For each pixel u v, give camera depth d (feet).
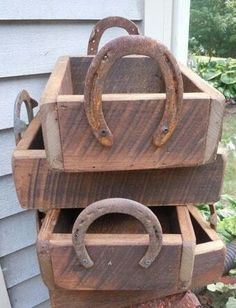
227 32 13.00
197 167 1.62
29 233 2.96
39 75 2.56
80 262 1.53
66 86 1.91
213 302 3.27
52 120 1.34
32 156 1.57
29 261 3.06
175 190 1.67
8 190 2.71
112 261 1.53
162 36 2.95
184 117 1.38
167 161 1.42
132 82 2.29
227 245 3.62
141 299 1.81
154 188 1.66
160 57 1.24
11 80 2.45
